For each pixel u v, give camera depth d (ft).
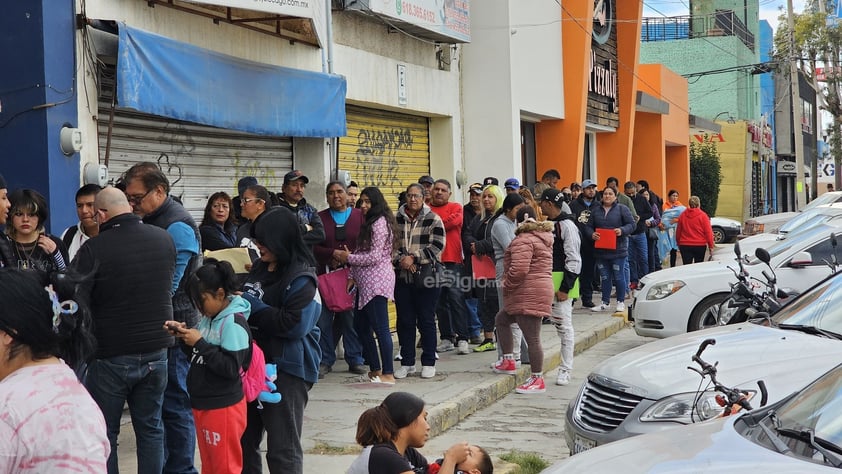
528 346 33.01
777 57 152.46
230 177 36.11
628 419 20.66
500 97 55.06
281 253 18.52
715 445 13.16
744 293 28.91
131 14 28.89
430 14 46.44
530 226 32.50
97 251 17.70
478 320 41.42
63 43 25.95
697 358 16.85
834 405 13.61
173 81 28.84
